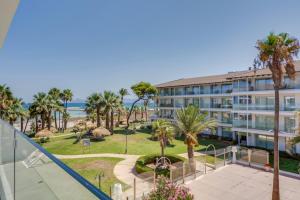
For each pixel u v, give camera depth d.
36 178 2.50
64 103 63.00
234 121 31.97
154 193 11.74
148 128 51.72
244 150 22.75
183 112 22.98
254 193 16.11
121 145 34.12
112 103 45.38
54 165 2.15
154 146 33.38
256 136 30.28
